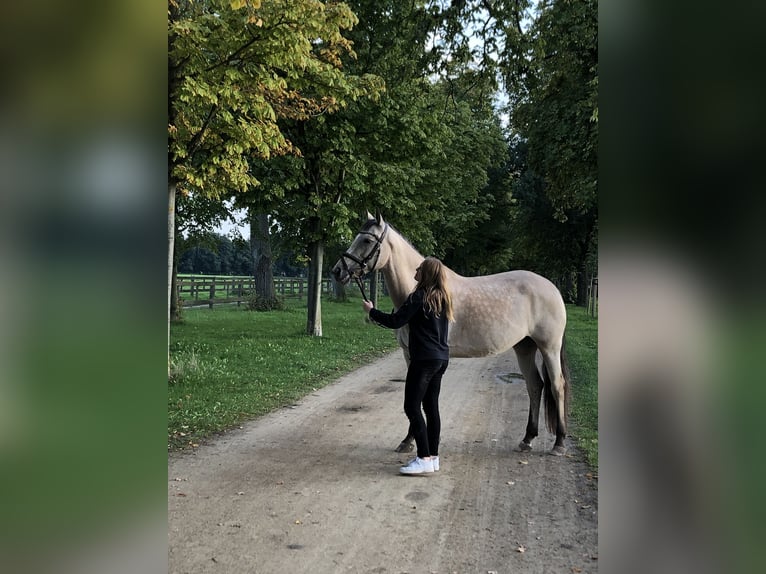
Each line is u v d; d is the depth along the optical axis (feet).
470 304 15.99
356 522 11.84
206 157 25.16
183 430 18.52
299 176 38.96
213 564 10.00
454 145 61.46
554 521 11.91
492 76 29.40
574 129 40.11
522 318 16.20
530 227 89.71
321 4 20.53
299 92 28.73
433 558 10.30
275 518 12.01
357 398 24.26
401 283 16.83
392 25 30.45
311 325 44.62
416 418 14.70
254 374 28.19
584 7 25.43
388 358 36.35
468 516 12.16
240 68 21.40
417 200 47.65
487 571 9.84
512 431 19.06
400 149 42.96
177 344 36.78
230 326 49.65
